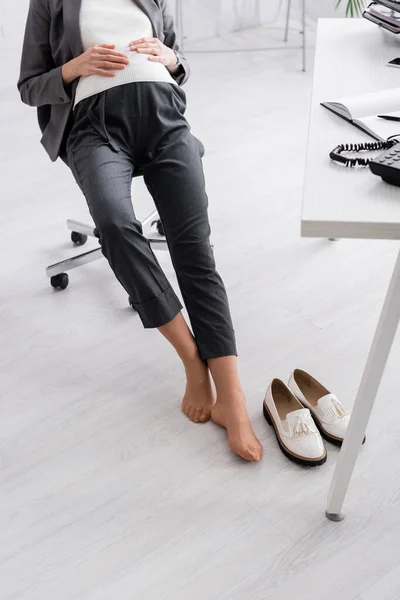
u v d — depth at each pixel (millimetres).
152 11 2160
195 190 1991
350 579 1556
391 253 2588
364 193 1308
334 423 1854
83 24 2088
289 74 4078
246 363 2141
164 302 1881
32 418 1998
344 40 2070
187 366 1945
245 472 1809
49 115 2260
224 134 3455
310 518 1688
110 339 2264
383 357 1432
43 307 2406
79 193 3045
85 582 1575
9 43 3891
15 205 2971
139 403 2031
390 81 1808
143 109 2053
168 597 1537
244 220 2803
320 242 2662
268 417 1933
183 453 1872
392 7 2059
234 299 2396
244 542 1642
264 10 4652
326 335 2236
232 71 4137
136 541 1657
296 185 3016
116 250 1854
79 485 1799
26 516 1728
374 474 1787
